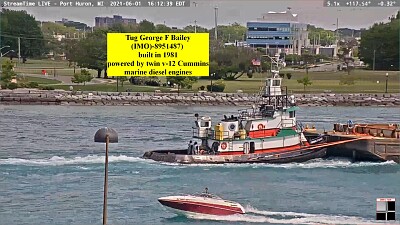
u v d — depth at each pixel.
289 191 182.88
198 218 158.12
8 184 183.25
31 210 157.75
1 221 151.88
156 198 172.00
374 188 189.12
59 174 196.88
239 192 178.88
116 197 171.12
